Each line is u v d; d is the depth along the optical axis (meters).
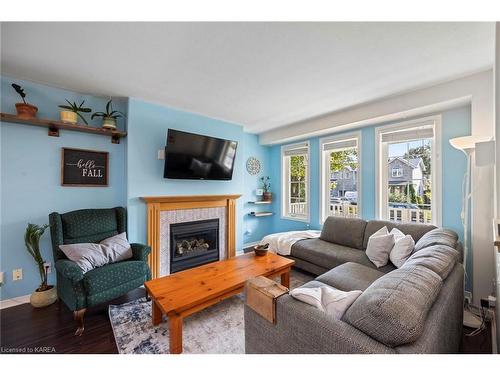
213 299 1.76
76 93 2.65
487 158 1.78
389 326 0.81
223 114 3.43
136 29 1.55
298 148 4.39
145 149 2.92
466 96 2.24
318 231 3.84
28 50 1.80
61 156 2.54
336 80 2.32
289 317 1.03
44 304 2.17
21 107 2.16
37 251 2.21
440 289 1.15
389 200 3.20
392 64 2.02
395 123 3.06
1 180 2.23
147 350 1.62
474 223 2.16
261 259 2.52
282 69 2.10
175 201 3.13
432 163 2.77
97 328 1.88
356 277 1.92
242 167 4.02
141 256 2.38
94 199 2.76
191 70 2.12
